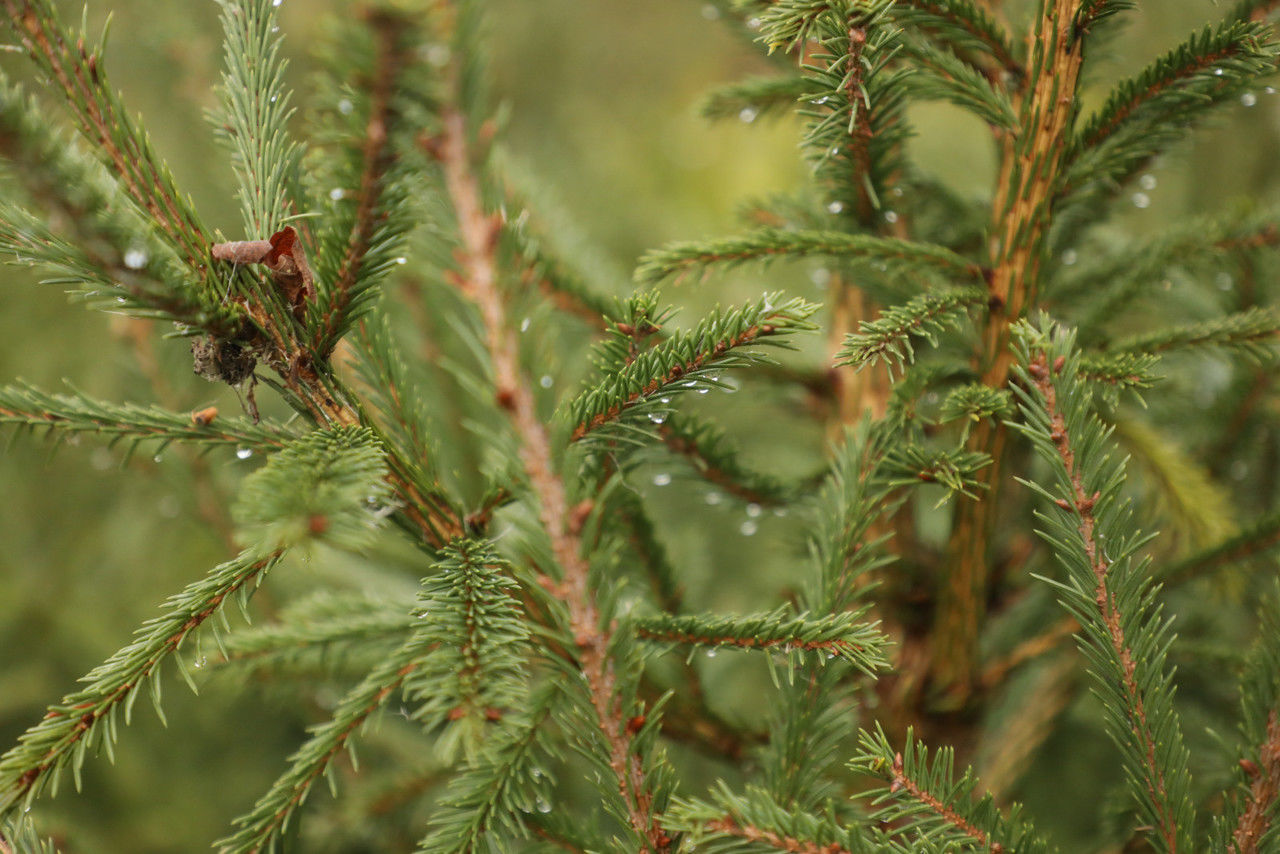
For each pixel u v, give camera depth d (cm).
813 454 179
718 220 305
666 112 346
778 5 116
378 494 107
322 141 108
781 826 112
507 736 115
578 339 139
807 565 133
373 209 110
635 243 287
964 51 125
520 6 319
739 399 170
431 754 155
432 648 115
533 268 112
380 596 131
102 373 201
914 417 123
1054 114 120
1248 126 168
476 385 110
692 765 163
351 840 151
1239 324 123
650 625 117
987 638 138
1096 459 115
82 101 112
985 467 125
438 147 108
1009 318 122
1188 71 118
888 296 127
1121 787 129
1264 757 117
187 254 113
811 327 111
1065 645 131
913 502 134
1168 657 132
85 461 210
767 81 129
